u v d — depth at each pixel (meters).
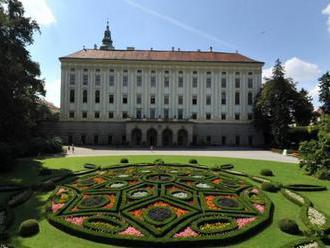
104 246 14.27
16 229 16.33
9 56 33.00
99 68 74.56
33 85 39.56
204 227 15.88
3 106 30.36
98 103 74.56
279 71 66.19
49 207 18.75
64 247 14.07
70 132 73.88
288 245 13.66
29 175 29.64
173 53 79.44
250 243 14.90
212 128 75.50
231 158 41.31
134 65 74.94
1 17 32.19
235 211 18.33
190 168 32.28
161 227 15.70
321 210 19.97
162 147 66.12
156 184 23.52
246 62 76.06
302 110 66.19
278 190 24.50
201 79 75.81
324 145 30.50
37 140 46.75
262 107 68.19
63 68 73.94
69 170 31.72
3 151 30.92
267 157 45.97
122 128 74.38
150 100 75.12
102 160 38.25
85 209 18.31
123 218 17.00
